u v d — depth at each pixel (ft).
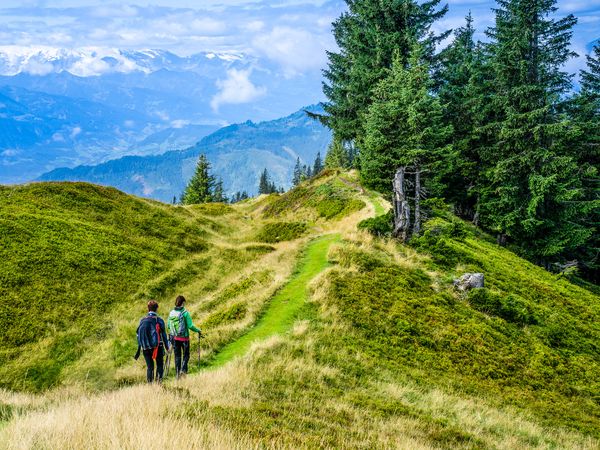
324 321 63.52
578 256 167.53
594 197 161.89
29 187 136.67
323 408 38.52
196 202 318.24
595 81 169.17
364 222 110.22
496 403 52.31
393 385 49.34
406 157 95.81
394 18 132.67
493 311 79.30
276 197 252.42
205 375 44.39
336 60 161.58
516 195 139.95
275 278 84.94
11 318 77.20
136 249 120.57
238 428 26.94
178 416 27.55
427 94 94.94
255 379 43.52
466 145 155.94
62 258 101.35
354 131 158.51
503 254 130.21
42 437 21.90
